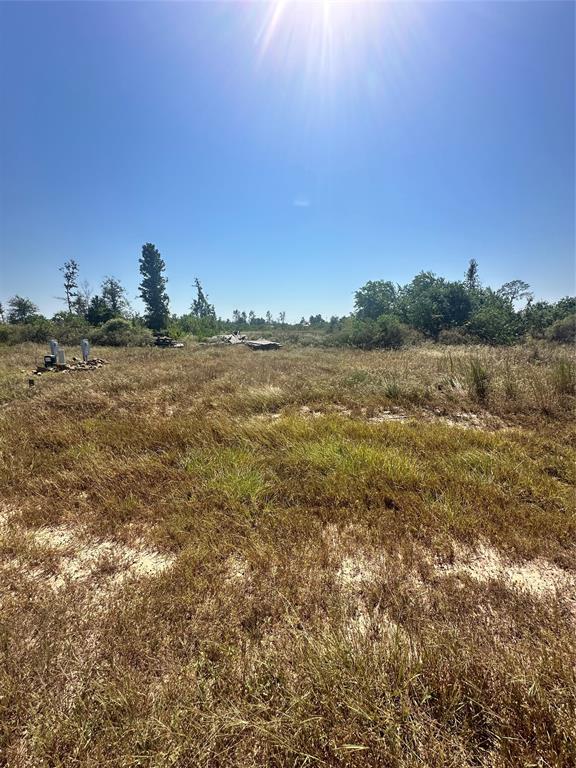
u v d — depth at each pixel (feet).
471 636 5.54
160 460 12.48
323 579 6.90
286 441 13.66
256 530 8.54
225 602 6.29
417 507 9.30
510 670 4.84
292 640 5.51
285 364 37.24
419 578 7.00
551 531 8.30
